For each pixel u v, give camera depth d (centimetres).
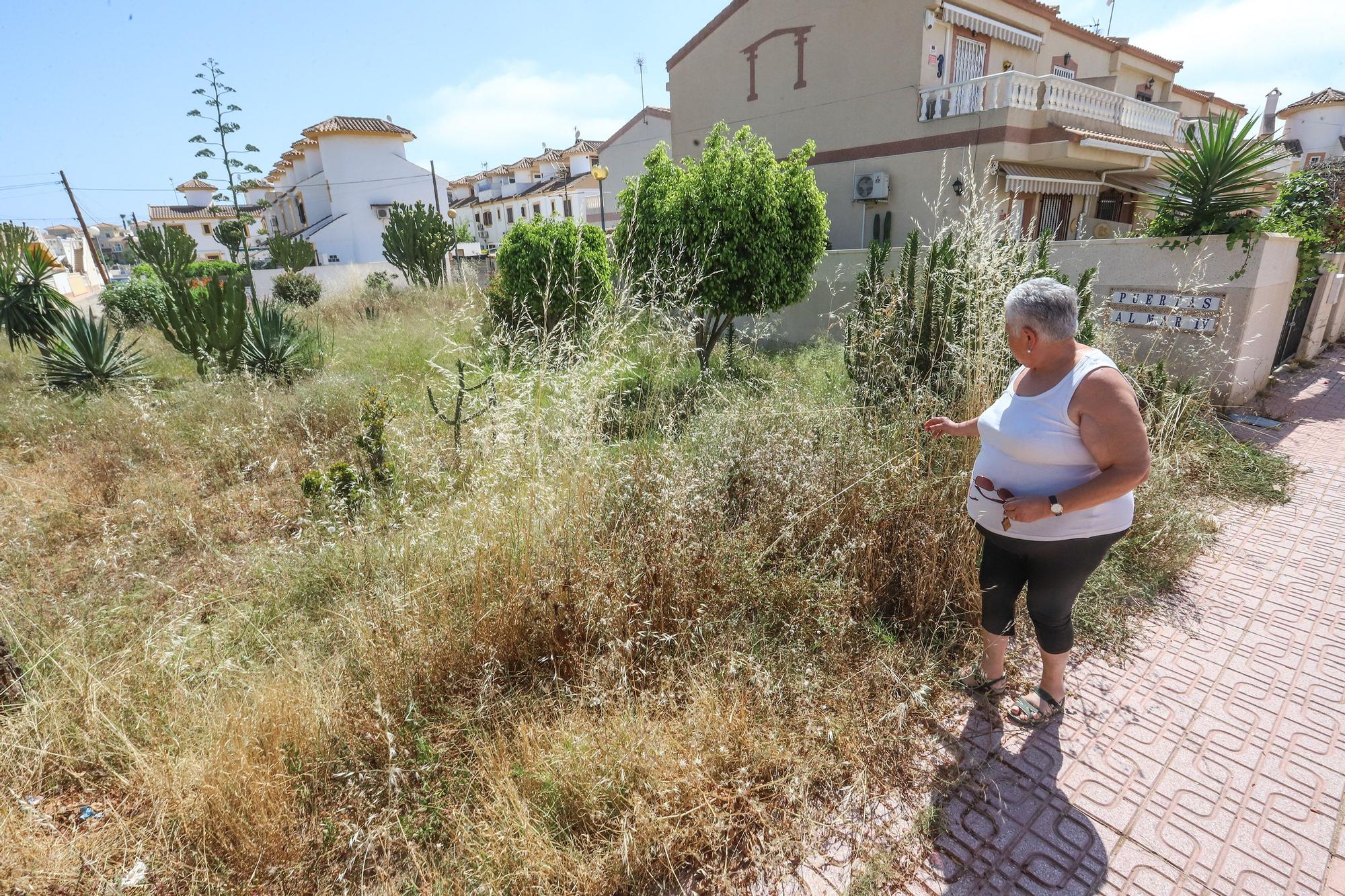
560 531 316
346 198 3650
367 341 1027
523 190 5097
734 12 1455
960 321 454
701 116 1591
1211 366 658
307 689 262
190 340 830
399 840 222
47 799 235
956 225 502
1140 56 1792
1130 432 208
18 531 425
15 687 268
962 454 375
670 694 271
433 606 302
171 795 221
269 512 480
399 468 468
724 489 380
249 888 205
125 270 5619
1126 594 366
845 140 1341
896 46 1227
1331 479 526
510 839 211
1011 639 332
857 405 455
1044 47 1516
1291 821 231
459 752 258
